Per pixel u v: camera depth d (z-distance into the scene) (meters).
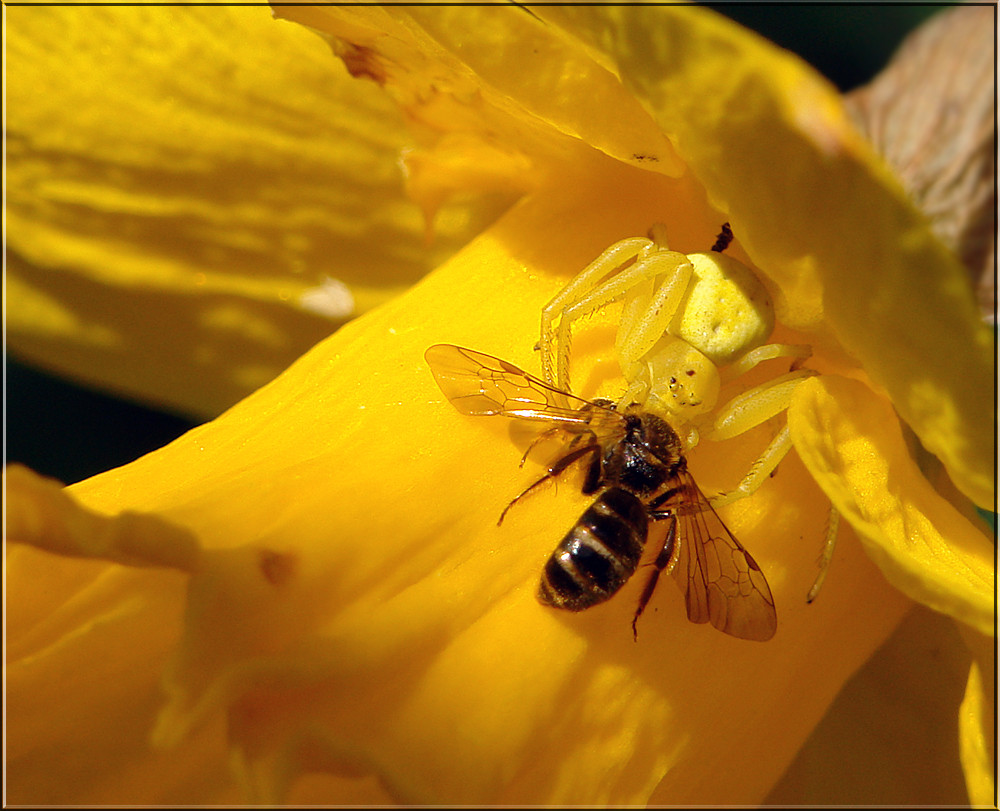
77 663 0.14
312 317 0.16
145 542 0.13
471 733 0.14
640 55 0.13
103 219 0.16
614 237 0.15
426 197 0.15
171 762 0.14
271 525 0.14
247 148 0.16
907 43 0.16
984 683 0.14
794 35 0.16
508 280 0.15
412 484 0.14
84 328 0.16
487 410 0.14
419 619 0.14
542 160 0.15
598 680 0.14
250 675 0.13
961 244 0.15
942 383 0.13
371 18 0.14
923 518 0.14
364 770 0.13
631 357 0.14
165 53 0.16
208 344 0.16
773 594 0.14
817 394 0.14
